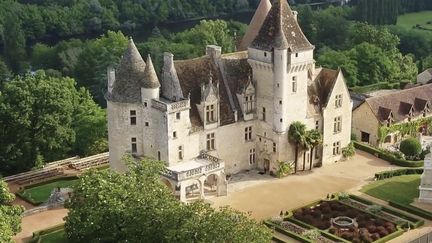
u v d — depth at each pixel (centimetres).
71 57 18325
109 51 17450
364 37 19800
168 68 10719
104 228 8356
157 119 10631
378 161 12612
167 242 7450
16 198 11162
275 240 9525
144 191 8438
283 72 11138
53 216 10462
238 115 11550
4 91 12375
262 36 11294
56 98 12306
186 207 7694
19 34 19812
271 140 11650
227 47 17762
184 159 10906
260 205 10612
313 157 12119
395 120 13762
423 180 10738
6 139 12231
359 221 10056
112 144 11106
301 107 11681
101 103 17088
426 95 14488
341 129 12456
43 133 12350
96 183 8850
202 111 11044
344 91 12306
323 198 10875
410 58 18850
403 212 10400
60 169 12381
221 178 10869
